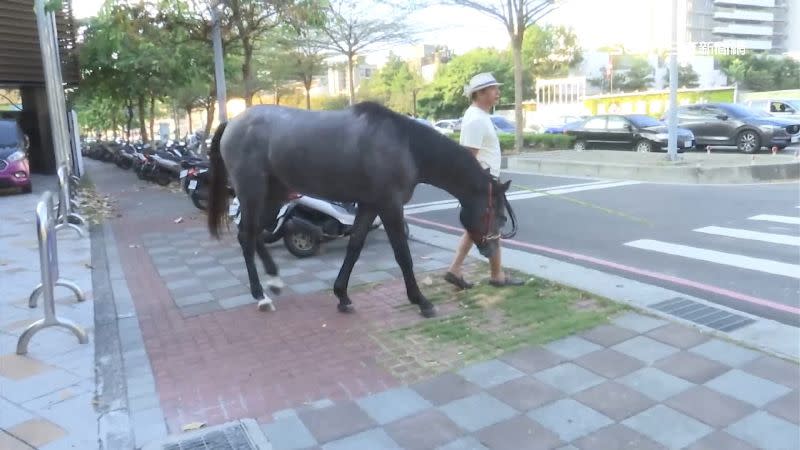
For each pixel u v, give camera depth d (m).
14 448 3.15
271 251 7.43
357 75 66.44
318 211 6.90
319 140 4.67
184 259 7.29
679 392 3.47
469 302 5.14
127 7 11.65
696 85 57.84
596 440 3.04
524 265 6.23
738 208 8.94
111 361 4.21
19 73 16.44
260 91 31.78
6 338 4.69
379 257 6.90
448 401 3.47
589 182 12.72
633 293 5.17
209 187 5.69
